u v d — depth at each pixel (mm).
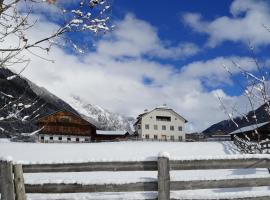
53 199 7156
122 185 7074
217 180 7129
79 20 5473
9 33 5344
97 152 44156
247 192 7273
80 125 85188
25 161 7098
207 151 43406
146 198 7105
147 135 93375
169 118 94938
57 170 7086
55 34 5457
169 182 6945
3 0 5262
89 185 7094
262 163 7230
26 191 7102
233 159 7223
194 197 7109
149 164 7059
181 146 50594
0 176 6930
